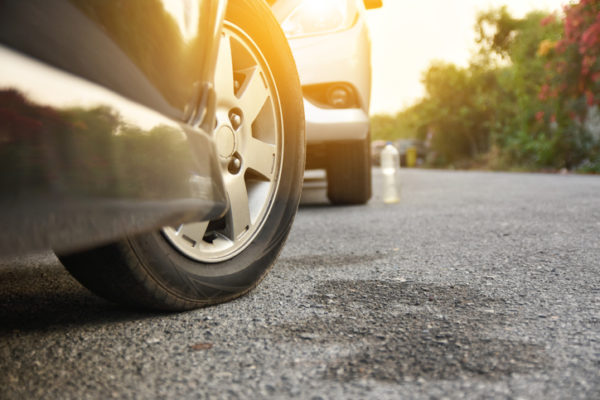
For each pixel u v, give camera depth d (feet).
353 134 11.59
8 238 2.60
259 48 5.44
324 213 13.65
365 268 6.75
